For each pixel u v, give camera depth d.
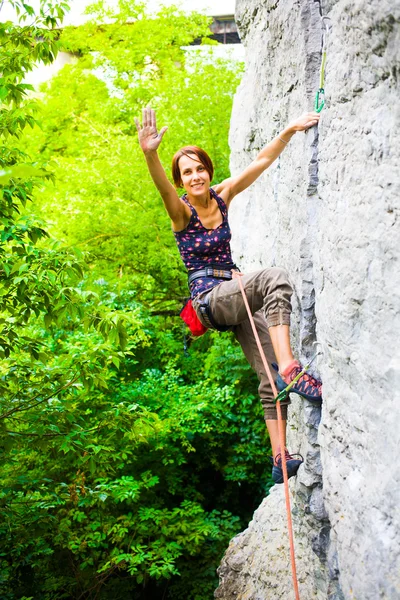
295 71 3.76
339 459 2.79
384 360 2.33
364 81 2.49
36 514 5.44
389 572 2.22
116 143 11.97
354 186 2.61
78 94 14.09
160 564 8.84
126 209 11.04
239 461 9.98
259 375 3.63
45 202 11.41
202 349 10.75
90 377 4.98
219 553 9.16
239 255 5.66
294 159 3.78
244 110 5.52
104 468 5.91
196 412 9.05
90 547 7.70
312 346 3.45
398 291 2.25
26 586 7.25
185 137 10.84
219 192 3.63
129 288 10.70
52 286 4.55
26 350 4.87
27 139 13.41
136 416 5.39
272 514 5.10
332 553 3.06
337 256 2.78
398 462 2.21
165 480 9.33
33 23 5.11
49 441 5.06
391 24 2.12
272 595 4.34
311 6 3.53
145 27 13.73
